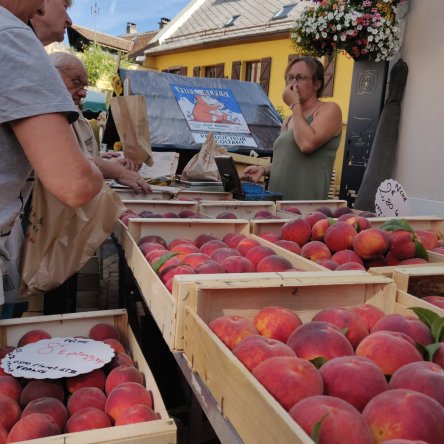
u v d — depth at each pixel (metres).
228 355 0.96
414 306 1.35
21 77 1.27
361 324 1.21
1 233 1.51
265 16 15.02
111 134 6.25
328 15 4.41
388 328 1.16
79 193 1.36
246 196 3.44
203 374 1.09
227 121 7.65
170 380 2.13
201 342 1.11
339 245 1.99
